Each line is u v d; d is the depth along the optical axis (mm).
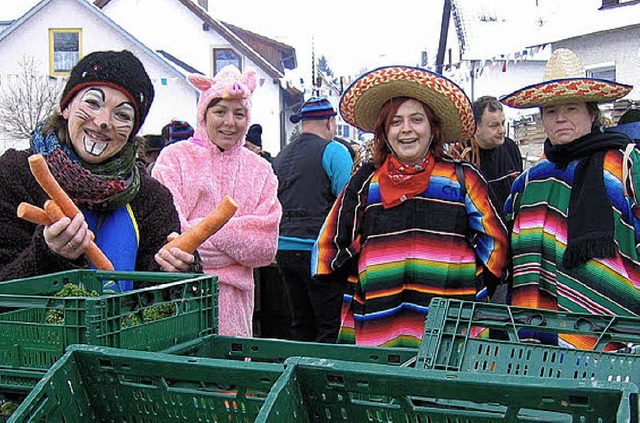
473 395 1323
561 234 3285
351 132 22562
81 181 2533
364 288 3148
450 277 3076
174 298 2018
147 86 2688
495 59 13977
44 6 25688
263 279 5793
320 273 3266
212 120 3670
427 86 3086
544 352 1920
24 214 2182
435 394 1348
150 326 1906
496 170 5152
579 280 3217
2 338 1851
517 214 3473
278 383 1382
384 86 3168
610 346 2797
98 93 2555
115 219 2654
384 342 3074
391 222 3125
